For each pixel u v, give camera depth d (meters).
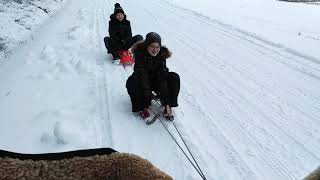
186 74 6.93
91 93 5.84
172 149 4.38
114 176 1.94
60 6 15.93
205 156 4.27
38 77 6.52
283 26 11.58
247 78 6.80
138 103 4.99
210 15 13.13
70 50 8.08
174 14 13.18
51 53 7.87
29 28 11.89
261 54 8.27
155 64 5.05
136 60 5.02
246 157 4.30
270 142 4.65
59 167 1.93
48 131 4.69
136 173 1.95
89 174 1.92
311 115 5.41
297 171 4.08
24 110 5.31
